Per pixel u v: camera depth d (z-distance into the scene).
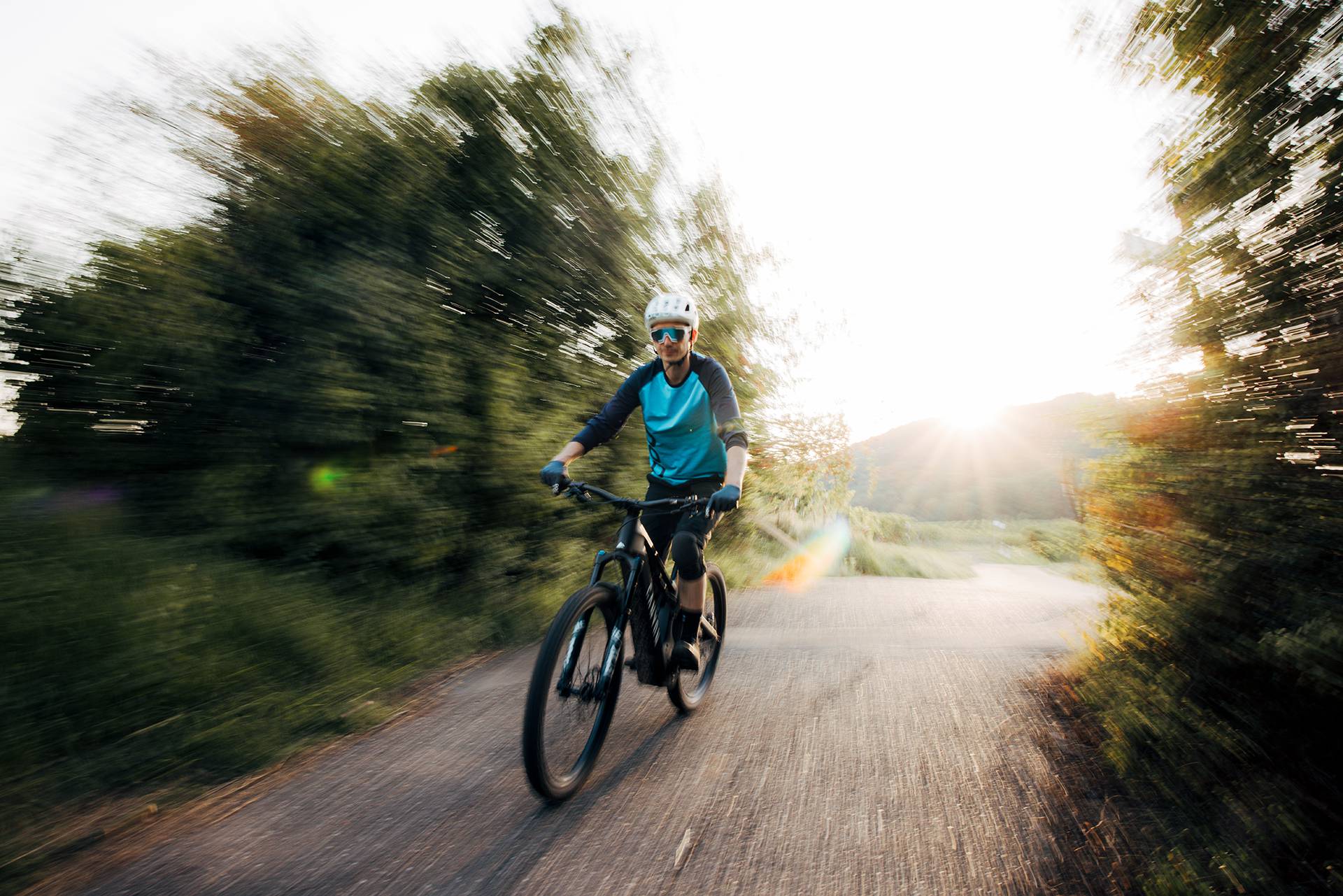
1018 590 8.67
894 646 5.17
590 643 2.95
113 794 2.75
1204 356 2.75
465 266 6.10
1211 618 2.66
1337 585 2.24
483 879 2.25
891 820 2.62
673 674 3.38
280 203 5.22
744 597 7.48
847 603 7.19
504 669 4.51
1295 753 2.37
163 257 4.98
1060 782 2.89
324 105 5.60
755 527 11.00
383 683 4.07
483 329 6.28
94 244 4.72
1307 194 2.29
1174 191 2.80
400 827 2.57
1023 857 2.38
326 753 3.21
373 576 5.10
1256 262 2.47
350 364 5.01
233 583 4.25
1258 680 2.50
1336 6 2.16
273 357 5.05
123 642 3.42
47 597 3.45
